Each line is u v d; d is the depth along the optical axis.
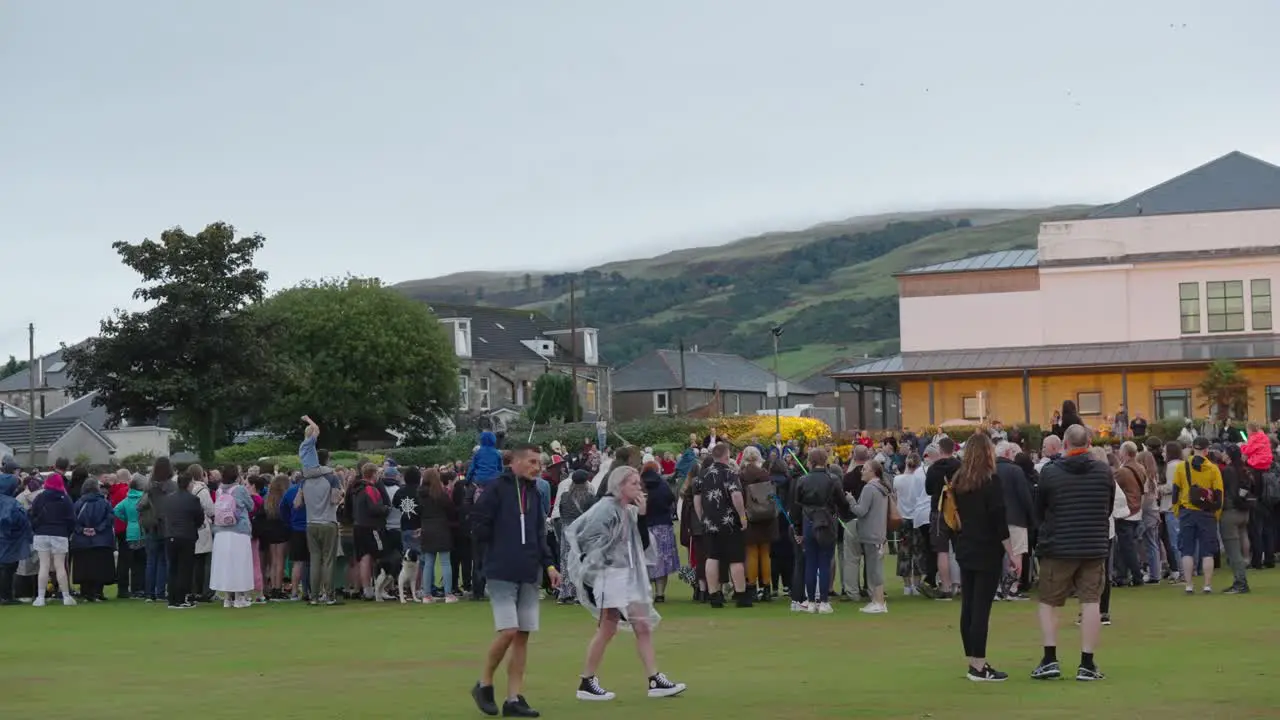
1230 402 56.62
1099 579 12.48
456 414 92.19
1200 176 67.19
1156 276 63.06
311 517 22.27
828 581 19.31
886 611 19.22
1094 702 11.23
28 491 25.19
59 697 12.81
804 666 14.03
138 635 18.34
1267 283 61.44
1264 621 16.92
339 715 11.48
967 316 65.19
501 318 107.50
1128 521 21.36
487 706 11.38
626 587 12.16
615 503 12.25
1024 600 20.31
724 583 21.98
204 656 15.96
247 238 62.53
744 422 57.12
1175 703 11.11
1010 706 11.13
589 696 12.12
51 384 113.94
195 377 61.31
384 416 79.44
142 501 23.78
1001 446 19.83
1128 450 21.25
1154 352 61.41
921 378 62.56
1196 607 18.61
